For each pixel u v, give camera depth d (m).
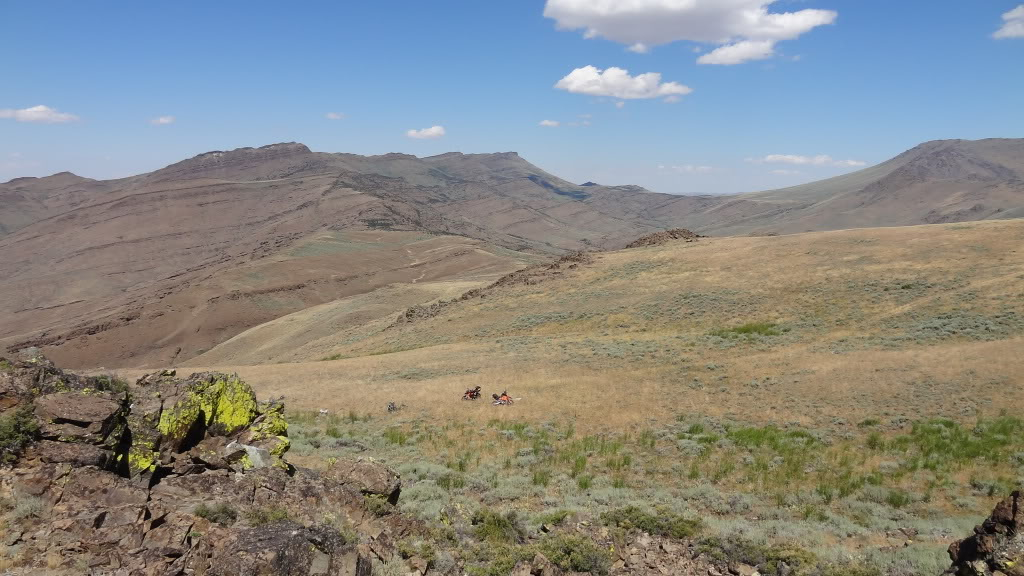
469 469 20.61
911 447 21.61
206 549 9.30
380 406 30.94
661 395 30.55
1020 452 19.88
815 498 17.66
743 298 53.19
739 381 31.98
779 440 23.25
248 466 13.38
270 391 36.47
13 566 7.98
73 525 9.02
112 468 10.91
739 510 16.91
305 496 12.38
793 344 40.31
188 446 13.58
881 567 11.36
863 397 27.00
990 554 9.28
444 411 29.31
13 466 9.94
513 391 32.97
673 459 22.03
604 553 12.50
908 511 16.67
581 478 19.45
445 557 11.38
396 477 14.77
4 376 11.05
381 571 10.11
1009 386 25.39
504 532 13.67
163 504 10.29
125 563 8.52
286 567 8.77
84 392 11.55
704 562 12.45
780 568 11.62
